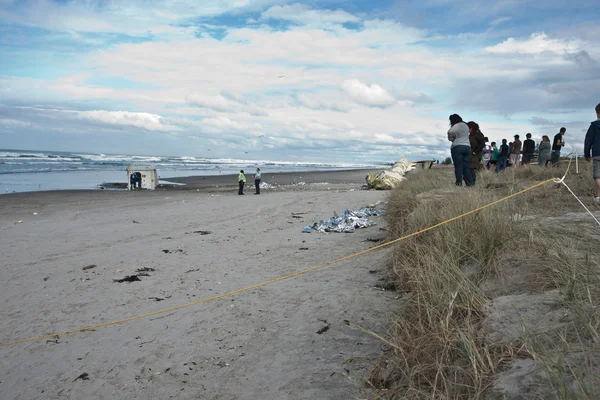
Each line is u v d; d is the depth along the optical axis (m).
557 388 2.23
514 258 4.67
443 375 2.99
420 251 5.74
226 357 4.43
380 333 4.48
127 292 6.75
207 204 18.72
